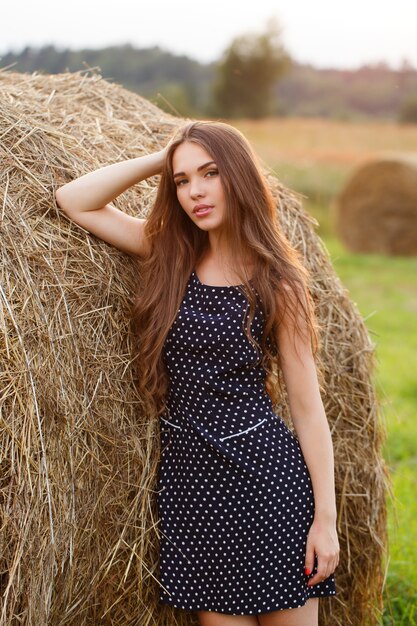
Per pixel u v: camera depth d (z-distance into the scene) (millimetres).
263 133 34344
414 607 3707
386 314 10195
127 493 2689
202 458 2609
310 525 2633
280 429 2652
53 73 3775
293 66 51844
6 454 2352
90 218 2744
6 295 2467
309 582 2621
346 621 3422
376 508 3455
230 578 2578
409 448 5859
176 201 2727
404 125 38406
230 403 2615
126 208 3008
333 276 3535
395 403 6797
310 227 3578
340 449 3338
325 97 52812
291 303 2621
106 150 3135
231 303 2627
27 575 2396
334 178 22484
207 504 2594
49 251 2629
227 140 2619
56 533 2467
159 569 2781
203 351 2619
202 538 2607
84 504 2566
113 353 2697
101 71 3811
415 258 15633
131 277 2848
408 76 53625
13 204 2629
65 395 2521
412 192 15469
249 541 2559
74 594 2578
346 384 3396
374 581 3482
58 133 2967
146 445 2727
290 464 2609
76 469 2533
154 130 3494
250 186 2623
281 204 3498
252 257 2658
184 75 47312
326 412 3311
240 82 49188
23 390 2410
